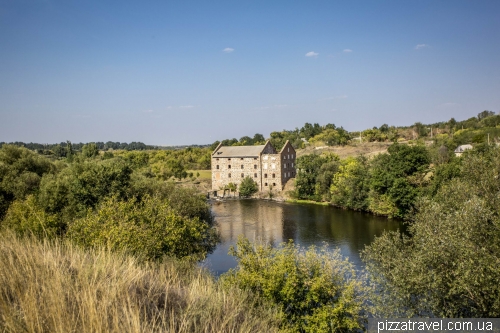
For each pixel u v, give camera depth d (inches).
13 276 298.5
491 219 627.5
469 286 521.3
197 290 434.9
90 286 307.7
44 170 1812.3
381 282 714.8
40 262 350.6
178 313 344.8
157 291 383.9
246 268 677.3
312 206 2501.2
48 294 271.4
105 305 267.9
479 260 522.6
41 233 822.5
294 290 615.8
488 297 521.0
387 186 1969.7
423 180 1946.4
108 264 405.4
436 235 626.8
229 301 426.6
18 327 224.7
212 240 1239.5
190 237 986.7
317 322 608.7
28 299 254.1
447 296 562.3
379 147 4485.7
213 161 3420.3
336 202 2429.9
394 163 1968.5
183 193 1459.2
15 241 413.4
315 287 602.9
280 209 2406.5
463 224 606.2
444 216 710.5
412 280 589.9
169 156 4591.5
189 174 4013.3
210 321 334.0
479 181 968.9
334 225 1844.2
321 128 6550.2
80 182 1323.8
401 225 1774.1
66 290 295.6
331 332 608.7
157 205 1045.8
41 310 250.5
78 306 272.8
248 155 3267.7
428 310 609.3
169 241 848.9
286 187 3176.7
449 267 579.5
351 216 2068.2
